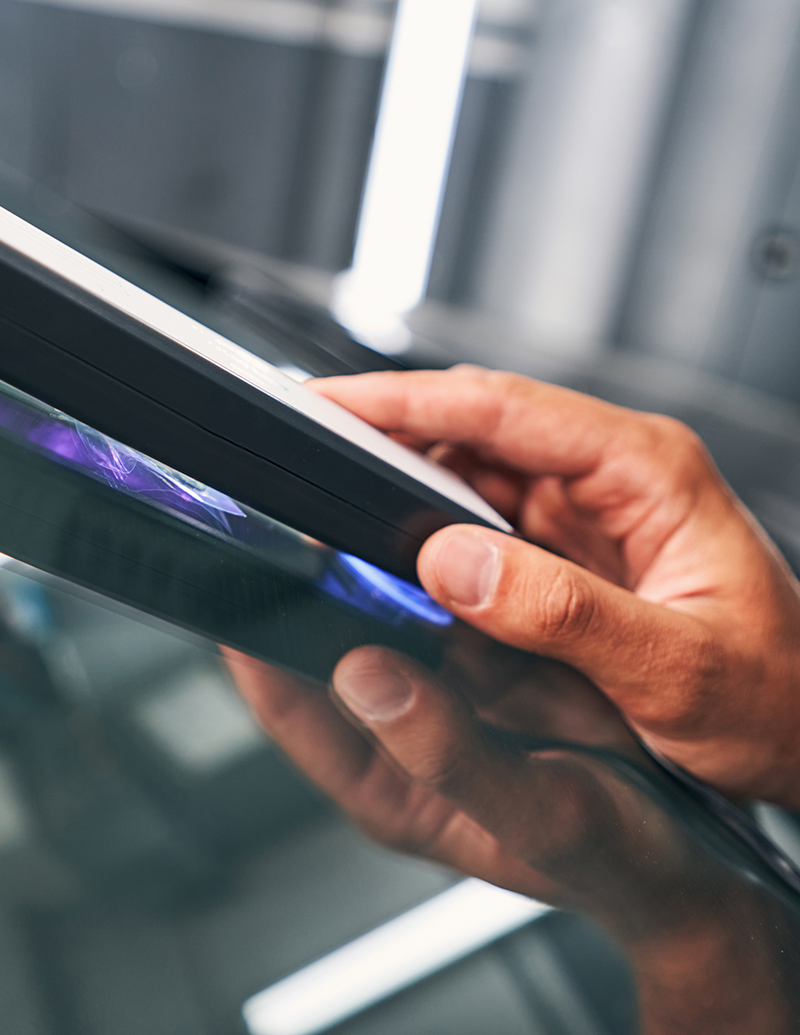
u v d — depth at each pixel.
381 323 1.05
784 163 0.97
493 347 1.08
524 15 1.05
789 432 0.97
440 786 0.19
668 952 0.17
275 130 1.25
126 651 0.19
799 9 0.92
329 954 0.15
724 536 0.36
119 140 1.32
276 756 0.18
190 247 1.24
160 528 0.23
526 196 1.12
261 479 0.24
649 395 1.02
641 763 0.24
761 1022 0.16
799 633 0.34
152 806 0.16
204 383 0.22
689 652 0.28
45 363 0.20
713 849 0.22
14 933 0.13
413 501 0.26
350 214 1.23
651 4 0.98
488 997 0.15
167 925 0.14
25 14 1.23
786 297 1.00
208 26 1.22
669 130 1.03
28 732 0.16
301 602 0.24
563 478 0.39
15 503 0.21
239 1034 0.13
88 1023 0.13
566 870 0.18
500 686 0.25
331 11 1.15
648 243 1.07
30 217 0.70
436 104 1.11
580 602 0.26
